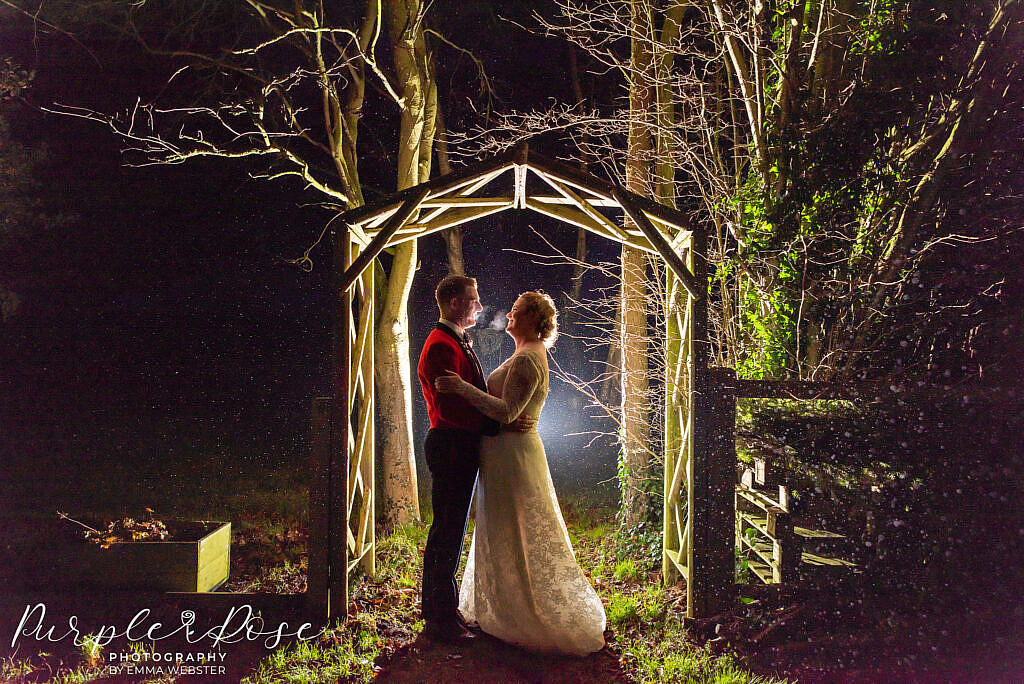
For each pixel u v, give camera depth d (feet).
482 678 11.97
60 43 31.42
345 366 13.96
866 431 15.78
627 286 21.04
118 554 14.51
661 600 15.37
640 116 21.13
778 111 18.79
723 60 20.88
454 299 13.67
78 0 27.43
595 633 12.87
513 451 13.14
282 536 21.35
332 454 13.91
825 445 16.39
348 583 15.61
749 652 12.92
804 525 15.47
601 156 23.21
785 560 14.49
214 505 25.27
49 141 35.70
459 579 17.28
